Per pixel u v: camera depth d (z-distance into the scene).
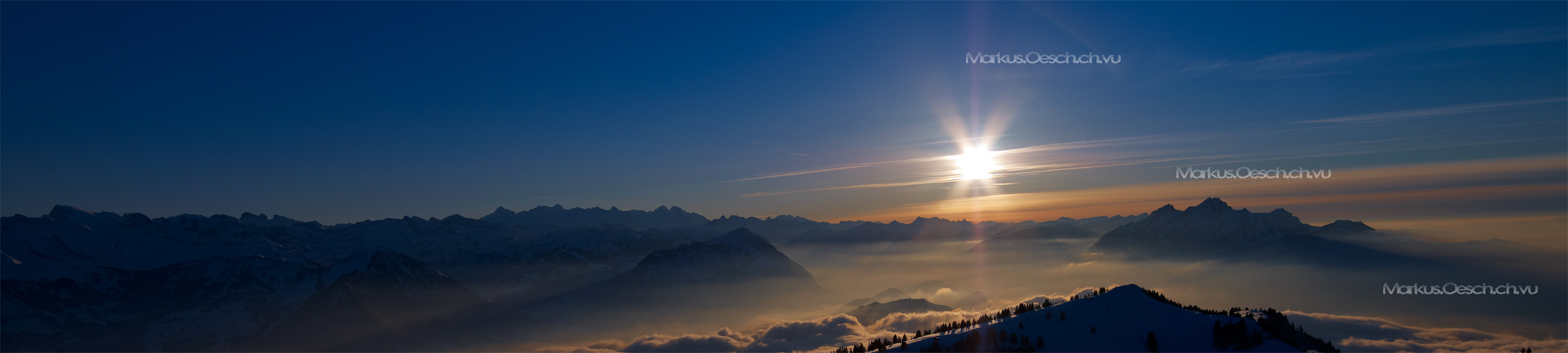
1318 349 190.88
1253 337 195.12
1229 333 194.75
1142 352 196.50
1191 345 198.00
